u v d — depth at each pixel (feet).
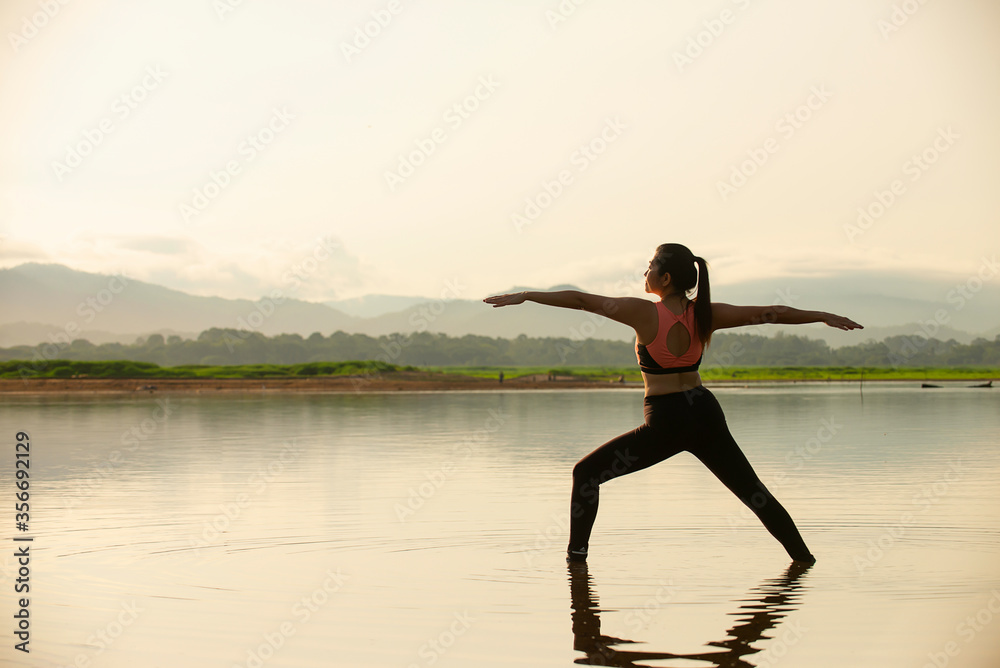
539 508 25.81
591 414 75.46
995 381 209.46
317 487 30.32
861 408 80.84
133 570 18.16
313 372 223.10
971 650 12.83
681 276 18.79
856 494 27.68
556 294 18.51
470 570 18.03
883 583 16.70
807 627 13.94
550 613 14.85
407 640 13.48
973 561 18.54
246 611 15.11
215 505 26.48
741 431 53.57
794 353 502.38
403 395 132.67
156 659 12.76
